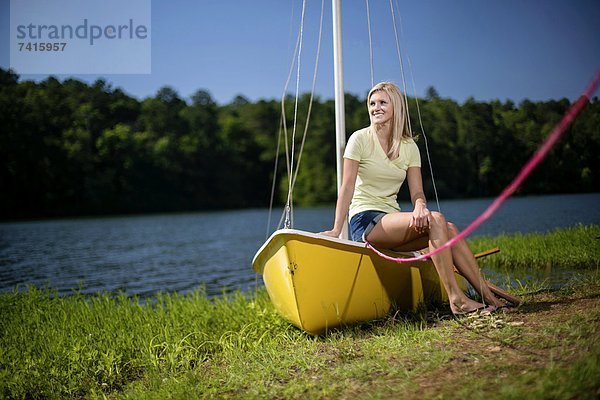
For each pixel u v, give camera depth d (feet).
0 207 182.60
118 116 247.70
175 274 43.21
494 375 8.87
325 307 13.32
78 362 13.47
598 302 12.32
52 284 38.37
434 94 164.14
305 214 153.07
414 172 14.39
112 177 214.28
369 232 13.73
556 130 8.96
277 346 13.20
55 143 201.87
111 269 47.50
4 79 215.72
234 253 60.75
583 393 7.66
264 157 259.19
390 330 12.68
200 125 259.80
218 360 13.19
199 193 245.45
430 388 8.75
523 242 28.04
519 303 13.10
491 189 161.68
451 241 11.89
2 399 12.01
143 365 13.44
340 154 16.88
